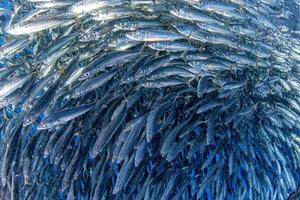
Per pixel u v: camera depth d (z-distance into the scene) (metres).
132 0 1.43
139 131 1.47
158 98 1.53
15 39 1.49
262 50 1.56
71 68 1.47
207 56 1.48
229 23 1.54
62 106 1.52
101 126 1.54
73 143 1.56
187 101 1.57
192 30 1.44
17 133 1.60
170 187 1.56
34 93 1.47
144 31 1.39
